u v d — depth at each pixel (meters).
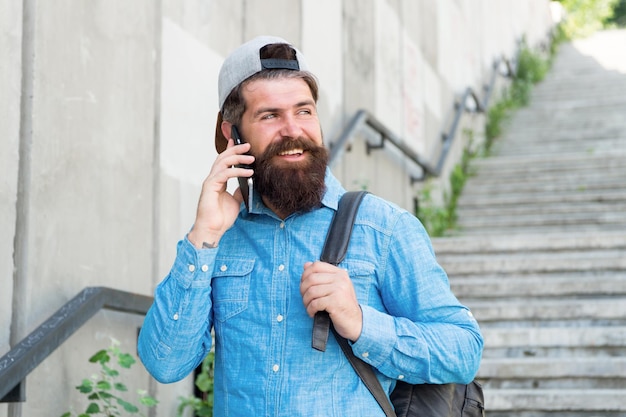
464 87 11.66
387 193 7.93
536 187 9.86
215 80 4.34
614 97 15.05
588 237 6.52
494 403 4.32
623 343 4.86
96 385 3.02
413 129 8.88
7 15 2.68
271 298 1.78
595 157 10.39
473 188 10.23
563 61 19.95
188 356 1.82
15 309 2.65
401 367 1.72
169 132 3.78
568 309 5.33
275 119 1.82
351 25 7.02
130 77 3.45
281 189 1.78
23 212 2.70
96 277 3.09
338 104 6.59
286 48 1.86
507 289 5.83
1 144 2.63
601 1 26.45
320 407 1.69
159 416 3.55
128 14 3.46
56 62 2.91
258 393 1.73
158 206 3.62
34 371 2.72
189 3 4.09
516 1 17.69
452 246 6.82
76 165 3.00
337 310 1.66
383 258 1.80
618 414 4.19
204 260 1.79
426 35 9.70
